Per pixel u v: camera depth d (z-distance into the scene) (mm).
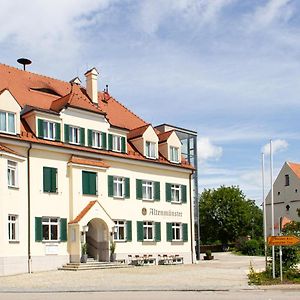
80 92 44281
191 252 47938
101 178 41156
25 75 43562
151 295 21203
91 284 26141
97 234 41250
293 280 25922
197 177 52938
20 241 35188
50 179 37906
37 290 23562
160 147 47750
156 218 45281
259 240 72062
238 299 19359
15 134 35938
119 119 47375
